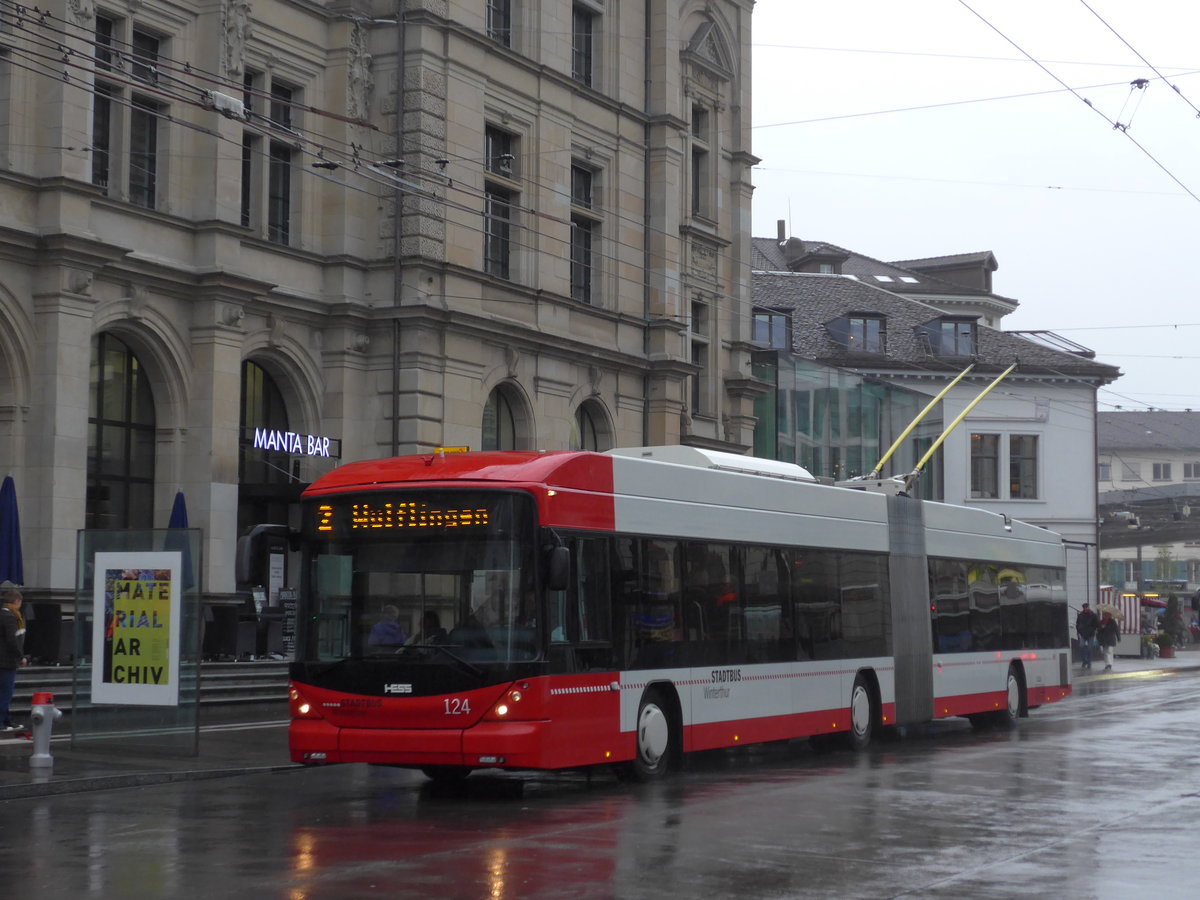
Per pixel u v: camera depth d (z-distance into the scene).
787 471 20.02
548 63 34.75
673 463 17.52
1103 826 12.79
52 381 24.44
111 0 26.05
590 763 14.89
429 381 30.56
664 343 38.06
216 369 27.23
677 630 16.69
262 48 28.95
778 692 18.64
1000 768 17.84
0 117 24.47
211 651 26.94
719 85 41.88
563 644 14.59
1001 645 25.70
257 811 13.76
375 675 14.36
